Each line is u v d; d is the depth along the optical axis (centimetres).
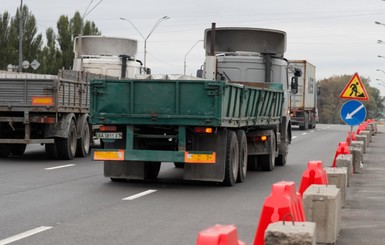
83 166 2380
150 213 1361
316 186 1196
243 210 1425
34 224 1211
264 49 2686
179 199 1582
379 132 6831
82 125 2769
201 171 1802
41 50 7350
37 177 1997
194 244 1052
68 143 2608
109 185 1833
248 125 2038
